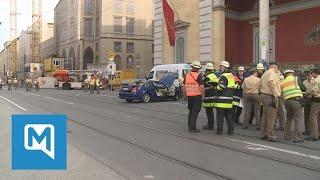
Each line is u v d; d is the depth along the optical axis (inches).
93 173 339.6
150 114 827.4
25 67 4571.9
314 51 1299.2
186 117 767.1
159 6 1743.4
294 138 491.5
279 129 589.6
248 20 1531.7
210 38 1493.6
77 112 873.5
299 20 1349.7
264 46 1051.3
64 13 3983.8
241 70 614.5
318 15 1294.3
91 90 1876.2
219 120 546.3
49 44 4677.7
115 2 3319.4
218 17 1469.0
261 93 503.8
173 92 1232.2
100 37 3329.2
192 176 332.2
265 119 507.8
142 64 3393.2
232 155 414.3
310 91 504.7
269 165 371.2
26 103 1153.4
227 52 1517.0
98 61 3380.9
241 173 342.0
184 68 1278.3
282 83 504.7
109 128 613.3
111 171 346.6
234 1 1539.1
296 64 1346.0
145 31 3410.4
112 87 2229.3
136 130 591.2
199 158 399.5
